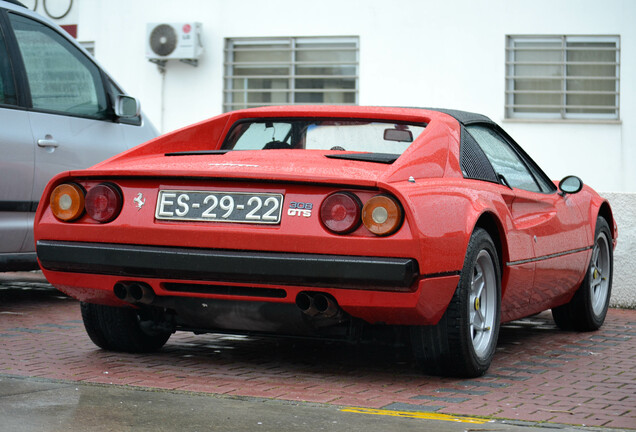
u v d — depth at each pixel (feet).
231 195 13.79
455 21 49.96
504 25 49.62
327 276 13.20
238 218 13.66
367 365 15.97
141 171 14.11
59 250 14.61
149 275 14.17
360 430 11.18
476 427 11.62
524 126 49.65
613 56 49.08
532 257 16.84
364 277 13.07
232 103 52.85
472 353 14.65
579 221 19.71
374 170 13.87
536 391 14.21
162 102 53.11
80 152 22.08
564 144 49.49
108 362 15.43
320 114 16.53
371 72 50.96
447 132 15.55
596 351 18.30
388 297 13.29
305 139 16.43
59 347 16.79
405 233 13.05
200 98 52.75
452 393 13.83
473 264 14.43
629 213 25.35
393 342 14.98
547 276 17.89
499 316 15.60
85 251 14.43
